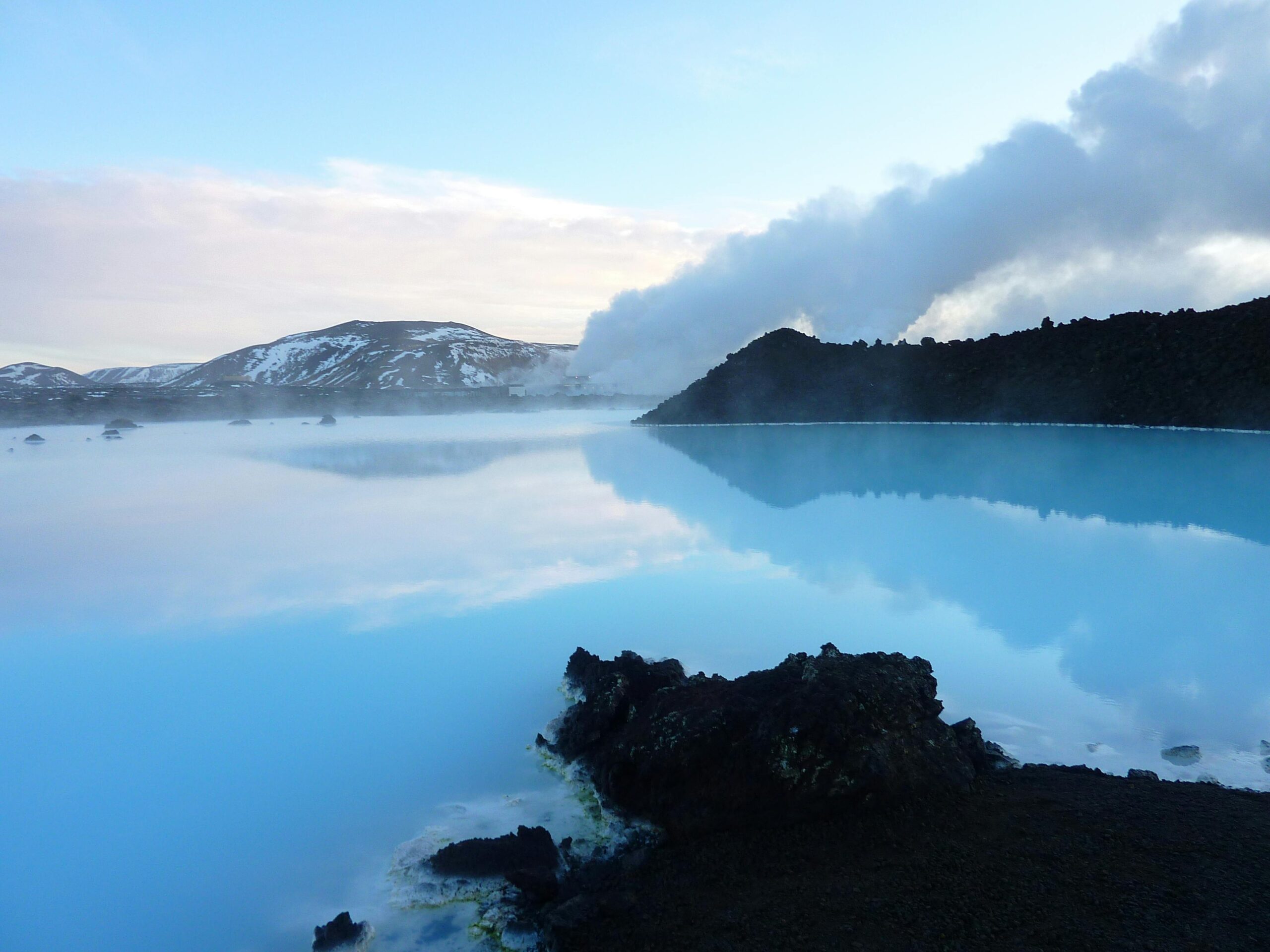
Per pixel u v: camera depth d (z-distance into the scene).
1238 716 4.96
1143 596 7.45
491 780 4.54
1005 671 5.76
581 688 5.53
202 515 13.77
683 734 4.02
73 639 7.13
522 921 3.18
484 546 10.52
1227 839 3.27
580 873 3.58
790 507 12.88
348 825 4.13
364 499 15.22
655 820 3.92
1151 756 4.48
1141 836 3.34
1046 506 12.49
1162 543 9.62
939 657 6.08
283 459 24.61
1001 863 3.21
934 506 12.66
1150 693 5.34
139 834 4.11
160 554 10.60
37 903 3.57
